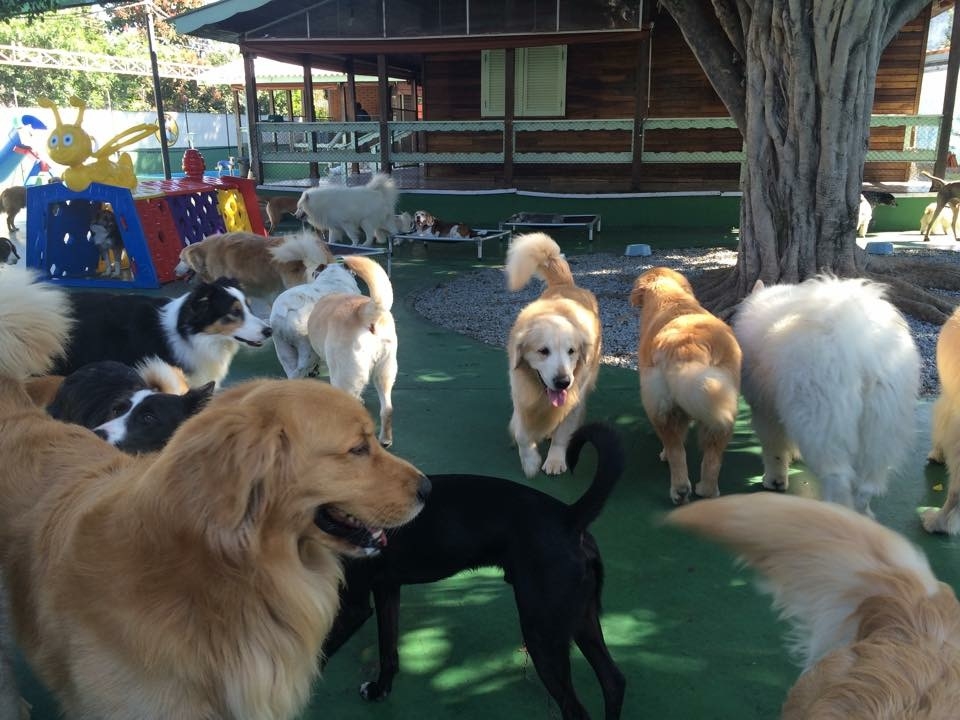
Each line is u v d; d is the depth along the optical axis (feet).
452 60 54.54
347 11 47.26
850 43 23.12
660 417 13.51
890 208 45.88
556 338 14.01
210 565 6.06
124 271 34.09
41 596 6.74
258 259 27.84
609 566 11.44
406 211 48.39
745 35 25.53
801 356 11.82
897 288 25.55
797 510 6.42
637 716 8.48
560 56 52.31
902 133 50.83
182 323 17.60
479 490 8.78
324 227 42.57
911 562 6.17
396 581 8.81
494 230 42.68
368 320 15.23
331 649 8.93
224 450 5.85
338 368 15.52
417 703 8.78
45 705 8.73
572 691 8.13
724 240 42.96
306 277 26.48
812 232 25.40
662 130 51.85
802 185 25.04
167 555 6.07
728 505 6.51
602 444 8.61
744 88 26.94
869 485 12.11
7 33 107.65
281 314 18.26
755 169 25.68
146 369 14.16
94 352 17.44
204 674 6.21
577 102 53.06
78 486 7.33
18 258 38.34
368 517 6.61
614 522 12.82
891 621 5.75
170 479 6.00
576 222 42.80
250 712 6.42
